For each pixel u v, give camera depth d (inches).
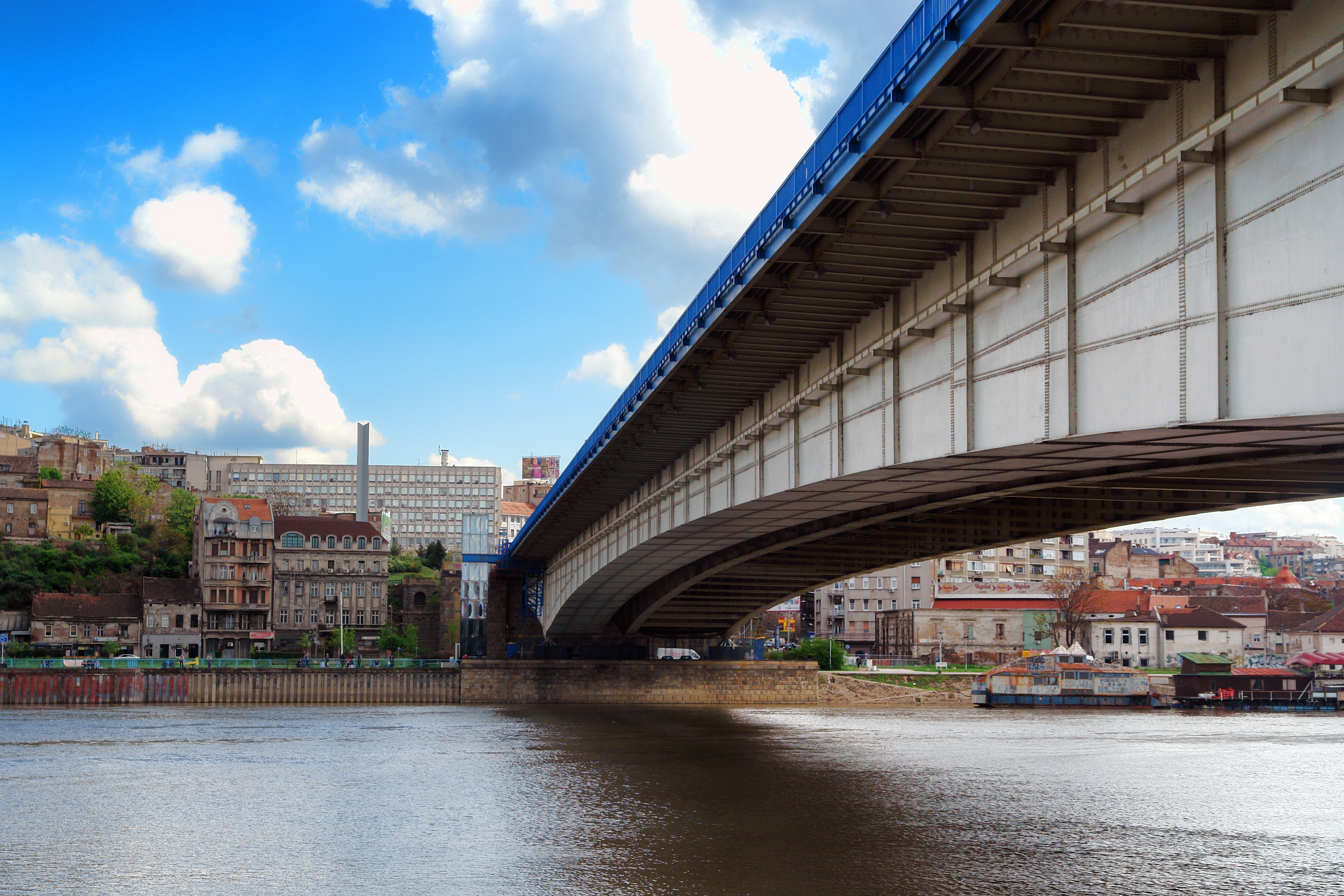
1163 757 2805.1
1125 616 6491.1
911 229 1296.8
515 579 5620.1
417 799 2096.5
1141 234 1005.8
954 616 6392.7
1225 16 847.7
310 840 1700.3
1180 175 945.5
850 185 1210.6
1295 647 6663.4
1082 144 1063.6
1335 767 2600.9
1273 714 4488.2
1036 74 954.7
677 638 5423.2
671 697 4977.9
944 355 1398.9
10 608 6156.5
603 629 5083.7
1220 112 877.8
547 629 5177.2
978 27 884.6
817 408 1836.9
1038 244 1132.5
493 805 2018.9
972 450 1323.8
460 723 3804.1
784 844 1664.6
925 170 1131.3
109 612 6117.1
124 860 1566.2
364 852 1612.9
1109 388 1056.8
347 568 7135.8
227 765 2613.2
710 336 1791.3
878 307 1571.1
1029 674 4822.8
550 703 4950.8
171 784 2290.8
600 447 2645.2
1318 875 1488.7
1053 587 6781.5
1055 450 1273.4
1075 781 2354.8
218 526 6432.1
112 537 7155.5
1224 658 4916.3
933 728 3668.8
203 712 4325.8
